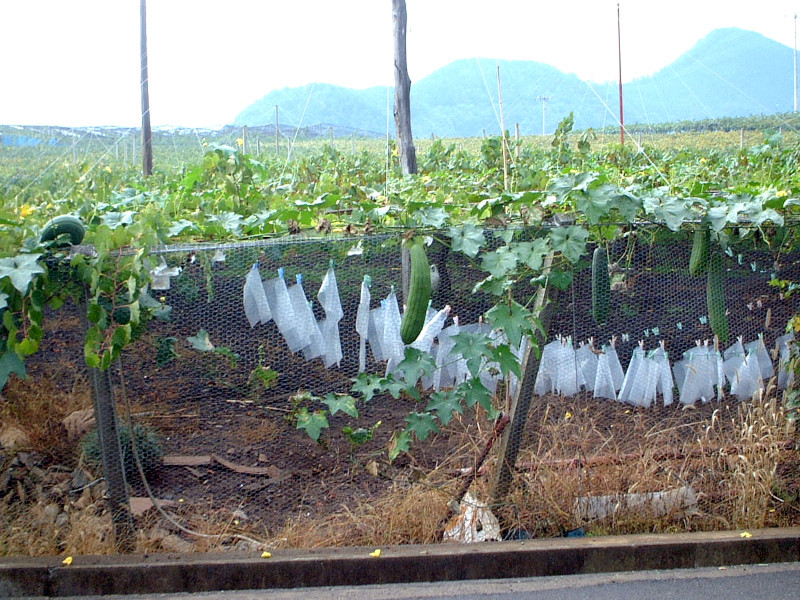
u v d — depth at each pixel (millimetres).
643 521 4461
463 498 4512
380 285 5785
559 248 4246
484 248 4863
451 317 5500
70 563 3992
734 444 4832
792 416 4984
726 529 4438
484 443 4793
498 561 4102
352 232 4578
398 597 3949
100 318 3859
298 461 5082
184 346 5410
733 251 5512
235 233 5059
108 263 3959
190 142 15383
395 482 4609
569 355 5301
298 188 9586
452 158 15477
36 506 4309
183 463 5016
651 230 4898
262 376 5426
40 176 7160
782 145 14656
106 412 4164
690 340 5621
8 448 4777
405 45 7379
